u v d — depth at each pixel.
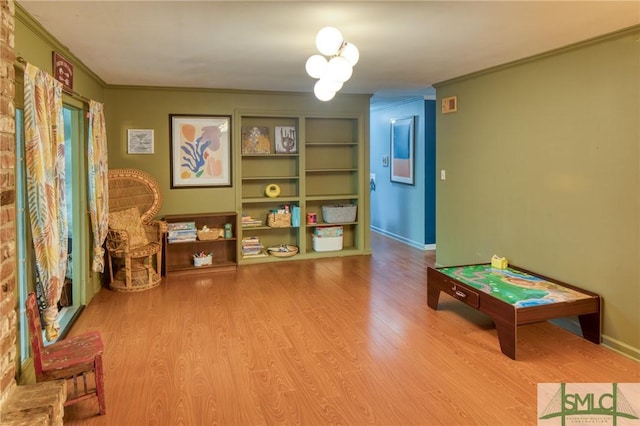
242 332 3.64
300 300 4.44
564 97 3.63
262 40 3.41
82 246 4.20
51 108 2.86
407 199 7.34
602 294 3.37
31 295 2.38
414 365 3.06
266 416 2.47
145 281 4.84
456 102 5.02
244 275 5.37
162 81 5.12
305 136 6.25
